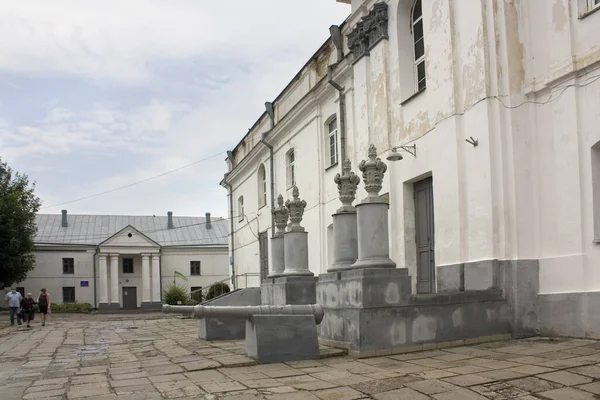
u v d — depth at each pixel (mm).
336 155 16609
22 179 41281
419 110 11531
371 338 7898
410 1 12414
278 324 7836
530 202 9094
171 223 56656
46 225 53062
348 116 15344
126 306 50719
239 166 26797
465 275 9609
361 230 8492
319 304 8422
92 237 52062
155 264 50938
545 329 8711
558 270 8617
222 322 11359
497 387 5539
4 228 37656
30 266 40375
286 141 20641
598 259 8086
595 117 8266
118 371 7648
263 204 24641
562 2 8797
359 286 7996
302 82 18953
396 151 12234
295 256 12055
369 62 13625
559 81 8781
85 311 43250
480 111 9492
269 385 6219
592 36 8336
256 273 24844
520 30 9383
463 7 10008
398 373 6500
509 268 8898
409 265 11898
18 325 21781
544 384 5527
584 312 8117
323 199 17297
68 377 7355
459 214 9883
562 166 8719
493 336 8648
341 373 6734
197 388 6184
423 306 8234
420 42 12227
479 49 9570
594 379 5590
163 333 14148
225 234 56188
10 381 7273
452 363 6930
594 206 8242
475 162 9594
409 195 12102
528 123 9250
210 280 52906
